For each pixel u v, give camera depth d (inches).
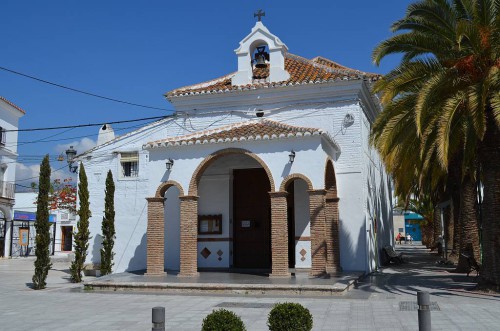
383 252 970.1
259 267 796.6
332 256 711.1
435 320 387.5
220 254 800.9
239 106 812.0
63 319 428.1
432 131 558.3
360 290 573.0
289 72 840.9
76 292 611.2
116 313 452.1
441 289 572.7
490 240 540.4
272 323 273.4
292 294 541.6
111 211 776.3
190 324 396.2
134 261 826.8
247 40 839.7
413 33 554.9
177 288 583.2
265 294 549.3
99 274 826.2
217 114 821.2
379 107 901.8
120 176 856.3
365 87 779.4
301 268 751.1
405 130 566.6
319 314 425.7
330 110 762.8
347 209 737.6
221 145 679.1
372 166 866.1
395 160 596.1
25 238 1695.4
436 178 689.6
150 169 705.0
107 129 916.0
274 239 635.5
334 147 720.3
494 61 516.4
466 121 530.0
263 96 798.5
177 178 690.2
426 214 1857.8
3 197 1510.8
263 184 816.3
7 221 1552.7
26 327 395.9
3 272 948.0
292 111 780.6
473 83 530.0
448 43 551.8
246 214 816.3
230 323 258.1
